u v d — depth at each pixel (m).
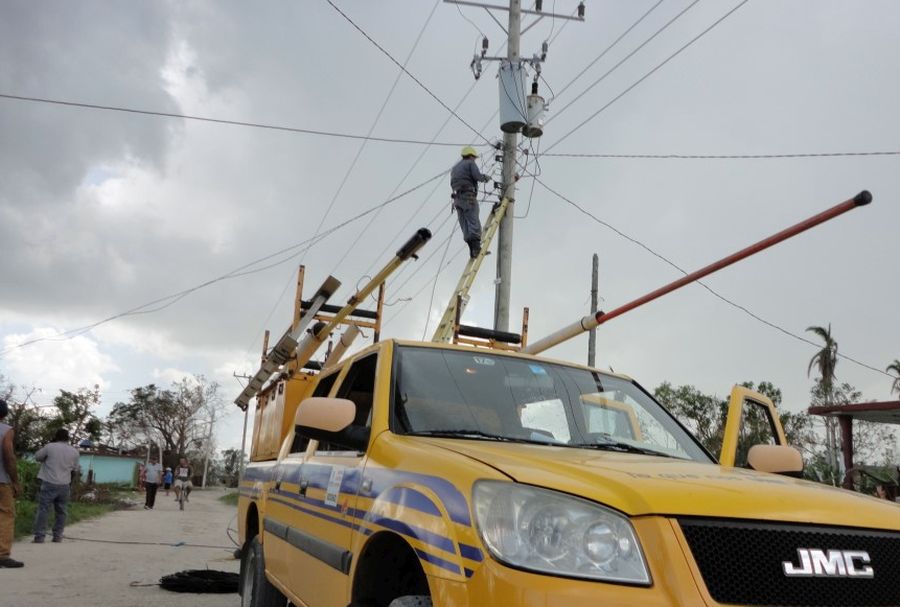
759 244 6.44
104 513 20.25
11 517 8.84
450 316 11.39
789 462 3.78
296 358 8.70
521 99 14.99
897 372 33.91
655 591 2.17
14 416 30.70
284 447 5.62
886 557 2.45
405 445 3.29
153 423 80.19
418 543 2.70
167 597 7.16
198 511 26.34
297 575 4.29
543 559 2.29
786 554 2.33
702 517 2.34
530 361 4.34
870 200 5.64
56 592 7.12
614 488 2.44
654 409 4.45
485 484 2.57
